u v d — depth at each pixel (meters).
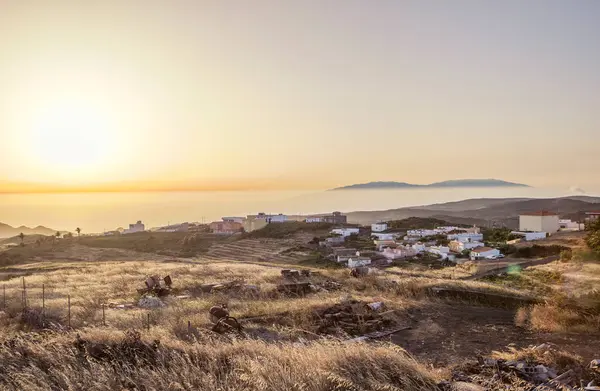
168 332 12.68
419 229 136.62
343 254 94.81
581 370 8.54
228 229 183.12
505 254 74.31
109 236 176.25
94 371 7.09
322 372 6.34
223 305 18.48
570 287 22.92
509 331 14.21
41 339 9.52
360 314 16.12
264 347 8.46
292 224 160.00
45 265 56.03
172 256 123.38
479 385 7.13
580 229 100.69
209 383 6.41
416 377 6.89
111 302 22.47
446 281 24.36
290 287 24.02
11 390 6.70
